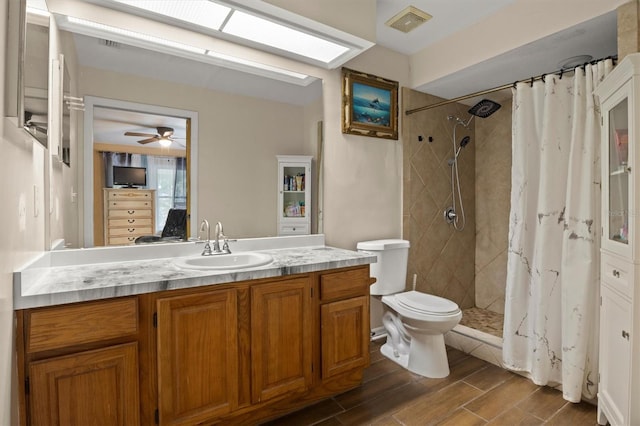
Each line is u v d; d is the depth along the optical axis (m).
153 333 1.34
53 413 1.15
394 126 2.79
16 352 1.09
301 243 2.35
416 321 2.11
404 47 2.78
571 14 1.90
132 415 1.28
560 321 2.00
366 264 1.99
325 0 1.89
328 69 2.44
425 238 3.02
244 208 2.13
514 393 1.96
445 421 1.70
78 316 1.19
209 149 2.01
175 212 1.90
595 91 1.76
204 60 2.00
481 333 2.55
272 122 2.23
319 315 1.81
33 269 1.22
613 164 1.62
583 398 1.88
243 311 1.55
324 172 2.45
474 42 2.41
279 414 1.75
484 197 3.40
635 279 1.38
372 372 2.23
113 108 1.74
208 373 1.45
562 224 2.00
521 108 2.18
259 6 1.72
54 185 1.57
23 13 0.97
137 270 1.54
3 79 0.93
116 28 1.72
